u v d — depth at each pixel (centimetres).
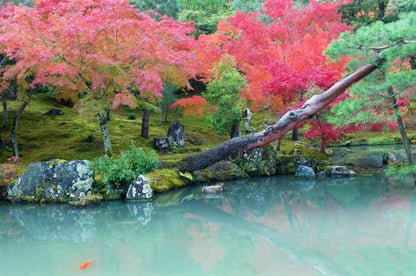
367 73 878
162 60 1067
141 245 523
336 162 1330
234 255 461
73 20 916
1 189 973
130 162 978
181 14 3062
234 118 1302
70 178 912
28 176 959
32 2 1577
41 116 1894
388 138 1981
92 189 920
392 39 694
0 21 1007
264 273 391
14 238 586
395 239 496
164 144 1458
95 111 1052
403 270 384
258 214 707
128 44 1021
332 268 396
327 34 1553
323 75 1090
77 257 472
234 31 1731
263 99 1375
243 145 1034
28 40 938
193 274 394
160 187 990
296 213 691
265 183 1089
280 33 1714
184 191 1005
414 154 1378
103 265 437
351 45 698
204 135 1952
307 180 1106
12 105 1997
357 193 844
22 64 942
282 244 502
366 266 399
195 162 1103
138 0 1989
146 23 1031
